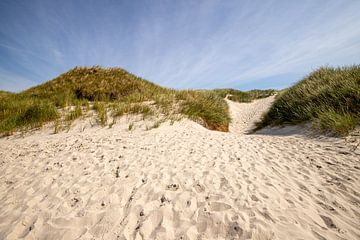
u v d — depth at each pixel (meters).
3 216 2.52
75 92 12.41
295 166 3.84
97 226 2.27
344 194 2.79
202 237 2.06
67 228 2.25
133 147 4.95
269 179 3.23
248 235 2.00
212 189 2.89
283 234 2.01
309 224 2.19
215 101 12.43
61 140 5.96
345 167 3.58
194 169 3.55
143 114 8.68
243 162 3.95
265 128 9.05
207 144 5.22
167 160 4.04
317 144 5.05
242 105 20.55
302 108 7.51
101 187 3.05
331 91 6.95
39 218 2.43
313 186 3.05
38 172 3.72
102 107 9.25
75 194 2.90
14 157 4.67
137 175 3.39
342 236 2.02
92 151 4.70
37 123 7.95
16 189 3.14
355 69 7.61
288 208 2.45
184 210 2.47
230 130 11.08
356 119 5.40
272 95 24.47
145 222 2.29
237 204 2.51
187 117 8.97
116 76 14.95
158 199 2.71
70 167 3.85
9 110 8.89
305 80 10.40
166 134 6.42
